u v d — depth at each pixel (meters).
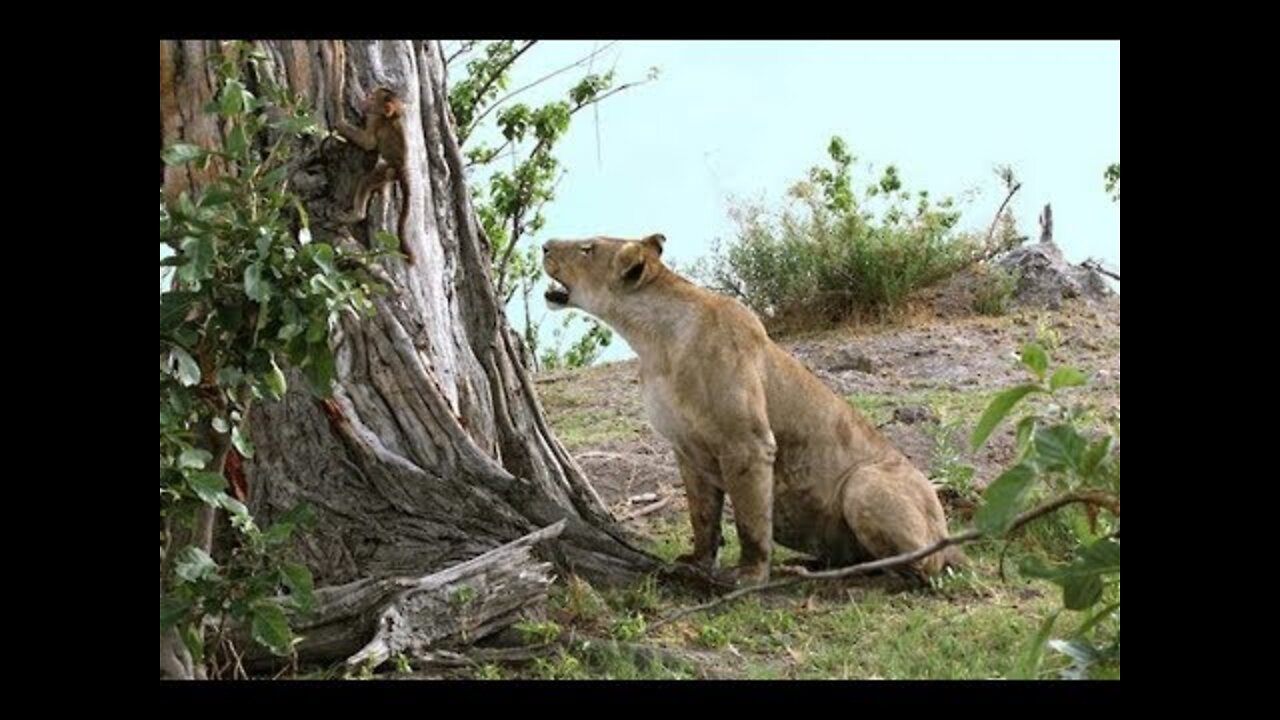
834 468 10.24
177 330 6.74
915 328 18.80
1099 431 12.81
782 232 20.53
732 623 9.09
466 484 9.52
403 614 8.16
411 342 9.61
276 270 6.82
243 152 7.01
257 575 6.96
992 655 8.52
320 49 9.54
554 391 17.66
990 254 21.23
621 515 12.23
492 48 19.09
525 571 8.55
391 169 9.52
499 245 19.69
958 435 13.86
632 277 9.93
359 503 9.32
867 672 8.26
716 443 9.90
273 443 9.28
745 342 10.00
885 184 21.19
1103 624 8.28
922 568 9.92
